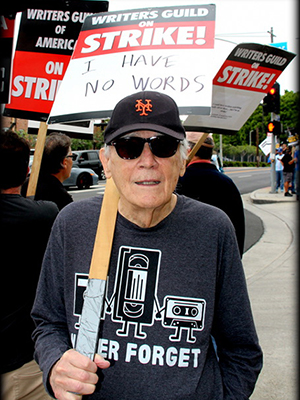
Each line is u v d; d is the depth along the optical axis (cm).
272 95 1121
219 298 118
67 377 102
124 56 150
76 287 117
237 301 118
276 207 1091
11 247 162
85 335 108
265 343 319
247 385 116
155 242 114
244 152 6219
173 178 114
